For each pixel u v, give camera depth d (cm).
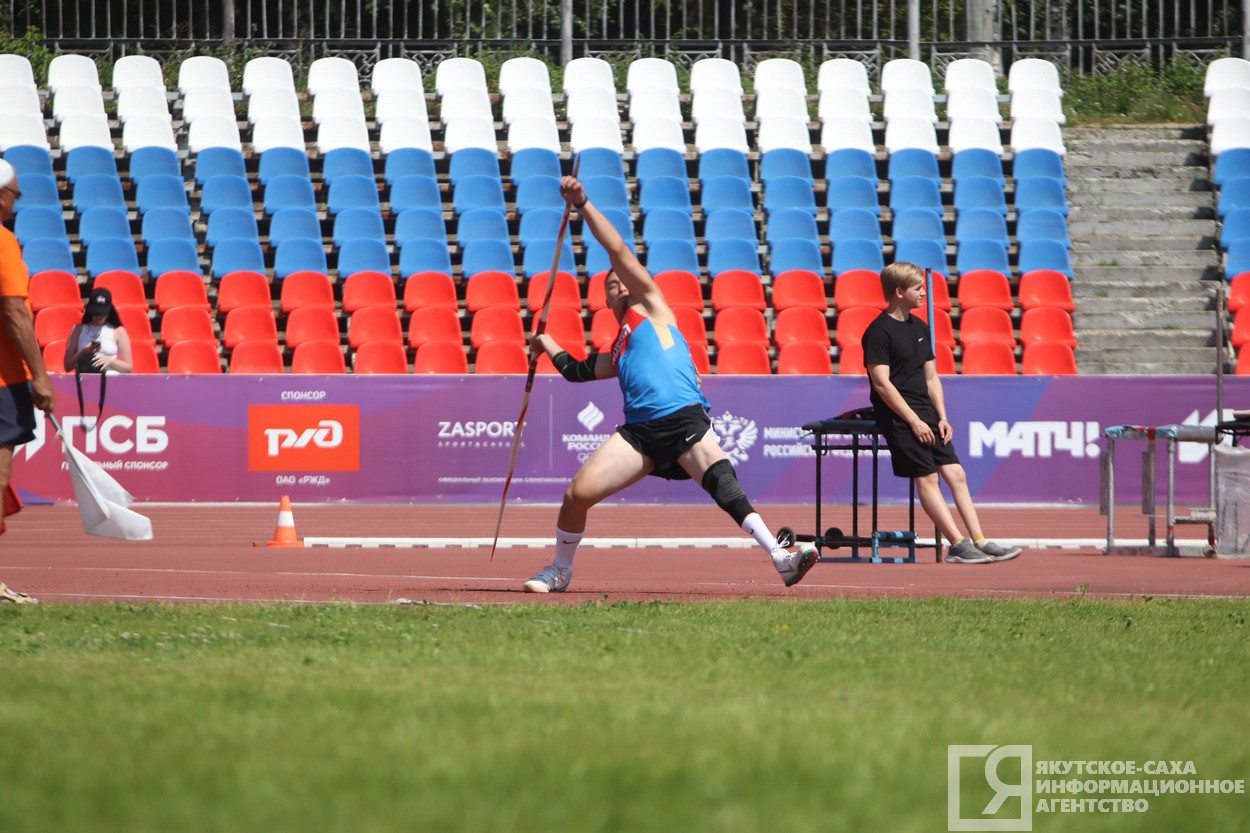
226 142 8369
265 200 7962
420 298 7306
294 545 4134
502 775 1013
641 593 2725
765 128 8550
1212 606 2402
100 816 897
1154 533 3862
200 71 8919
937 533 3506
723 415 5888
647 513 5669
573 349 7025
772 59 9238
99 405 5575
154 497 5744
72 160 8119
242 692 1372
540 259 7625
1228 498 3791
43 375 2466
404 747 1109
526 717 1245
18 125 8269
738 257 7681
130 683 1432
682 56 9850
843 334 7112
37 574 3108
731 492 2542
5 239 2416
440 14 10375
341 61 8894
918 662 1675
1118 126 8919
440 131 8775
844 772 1041
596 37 10431
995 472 5916
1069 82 9512
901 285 3366
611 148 8450
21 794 953
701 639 1855
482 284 7319
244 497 5781
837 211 7938
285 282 7288
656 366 2570
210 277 7744
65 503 5712
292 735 1157
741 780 1006
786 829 878
